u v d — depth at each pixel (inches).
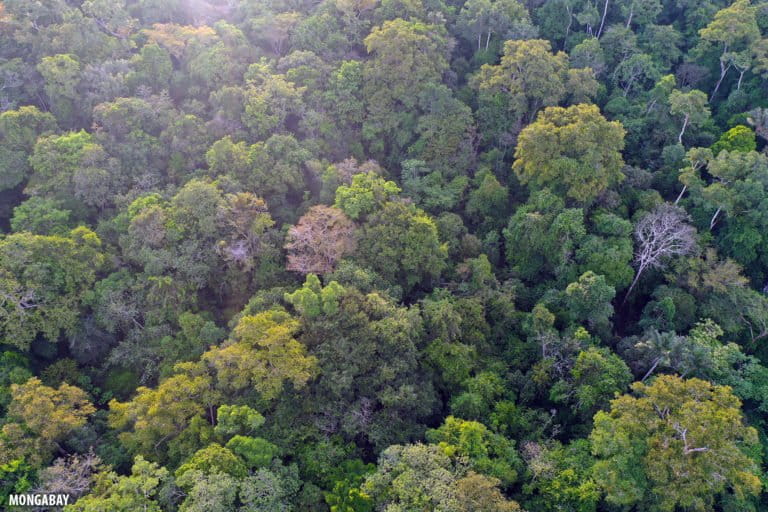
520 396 1802.4
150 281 1929.1
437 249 2046.0
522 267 2230.6
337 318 1722.4
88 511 1285.7
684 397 1439.5
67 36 2496.3
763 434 1713.8
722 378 1747.0
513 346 1973.4
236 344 1652.3
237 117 2431.1
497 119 2630.4
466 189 2513.5
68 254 1888.5
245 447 1435.8
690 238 2018.9
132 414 1547.7
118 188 2231.8
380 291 1860.2
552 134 2165.4
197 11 2987.2
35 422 1488.7
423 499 1314.0
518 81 2519.7
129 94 2503.7
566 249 2038.6
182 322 1847.9
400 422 1640.0
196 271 1940.2
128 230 2036.2
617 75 2829.7
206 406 1624.0
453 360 1766.7
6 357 1785.2
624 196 2331.4
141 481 1365.7
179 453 1541.6
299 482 1449.3
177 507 1368.1
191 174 2290.8
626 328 2105.1
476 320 1957.4
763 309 1939.0
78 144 2191.2
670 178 2389.3
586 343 1819.6
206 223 1983.3
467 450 1470.2
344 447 1576.0
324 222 2007.9
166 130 2379.4
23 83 2445.9
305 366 1606.8
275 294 1875.0
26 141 2260.1
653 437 1409.9
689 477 1337.4
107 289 1915.6
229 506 1322.6
